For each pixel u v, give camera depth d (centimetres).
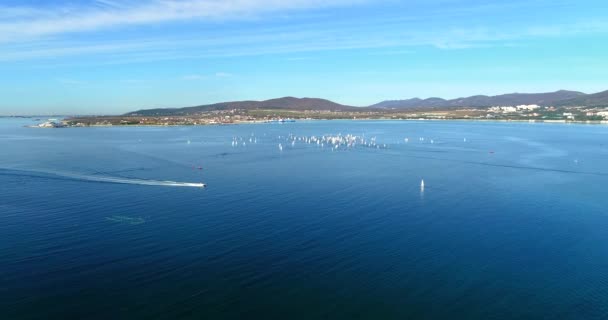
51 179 11125
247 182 10762
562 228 7081
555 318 4466
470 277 5297
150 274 5297
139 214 7706
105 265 5516
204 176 11650
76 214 7700
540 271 5472
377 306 4662
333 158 15812
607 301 4775
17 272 5303
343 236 6619
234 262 5641
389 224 7219
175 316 4456
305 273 5359
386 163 14400
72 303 4650
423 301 4762
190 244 6231
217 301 4728
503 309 4616
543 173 12362
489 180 11175
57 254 5844
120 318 4406
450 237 6619
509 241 6475
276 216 7606
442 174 12112
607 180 11262
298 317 4456
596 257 5903
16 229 6844
